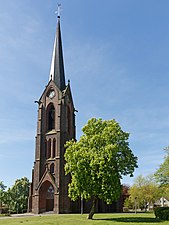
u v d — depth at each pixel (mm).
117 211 79125
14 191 105750
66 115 80688
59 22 92000
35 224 33750
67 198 72188
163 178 46281
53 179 73375
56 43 89625
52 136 78938
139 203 92500
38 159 78062
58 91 82312
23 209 103188
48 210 73562
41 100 83938
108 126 44219
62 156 75625
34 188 75625
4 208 101375
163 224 31141
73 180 42062
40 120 81812
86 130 45156
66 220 39438
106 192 39469
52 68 86938
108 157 40281
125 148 42906
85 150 42625
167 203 120938
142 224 31469
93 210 42750
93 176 40312
